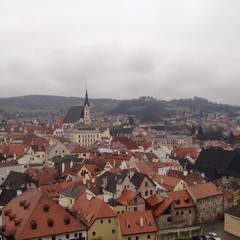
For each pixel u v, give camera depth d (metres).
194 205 118.69
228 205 130.50
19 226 89.25
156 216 111.44
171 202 113.88
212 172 170.38
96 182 127.69
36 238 87.06
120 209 107.44
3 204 117.00
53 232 89.38
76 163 171.38
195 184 132.50
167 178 143.88
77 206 106.94
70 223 93.06
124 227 96.62
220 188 146.00
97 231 96.12
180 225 115.44
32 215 89.94
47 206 92.69
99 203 100.25
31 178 147.25
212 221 123.56
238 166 169.75
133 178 128.88
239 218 109.38
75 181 132.75
